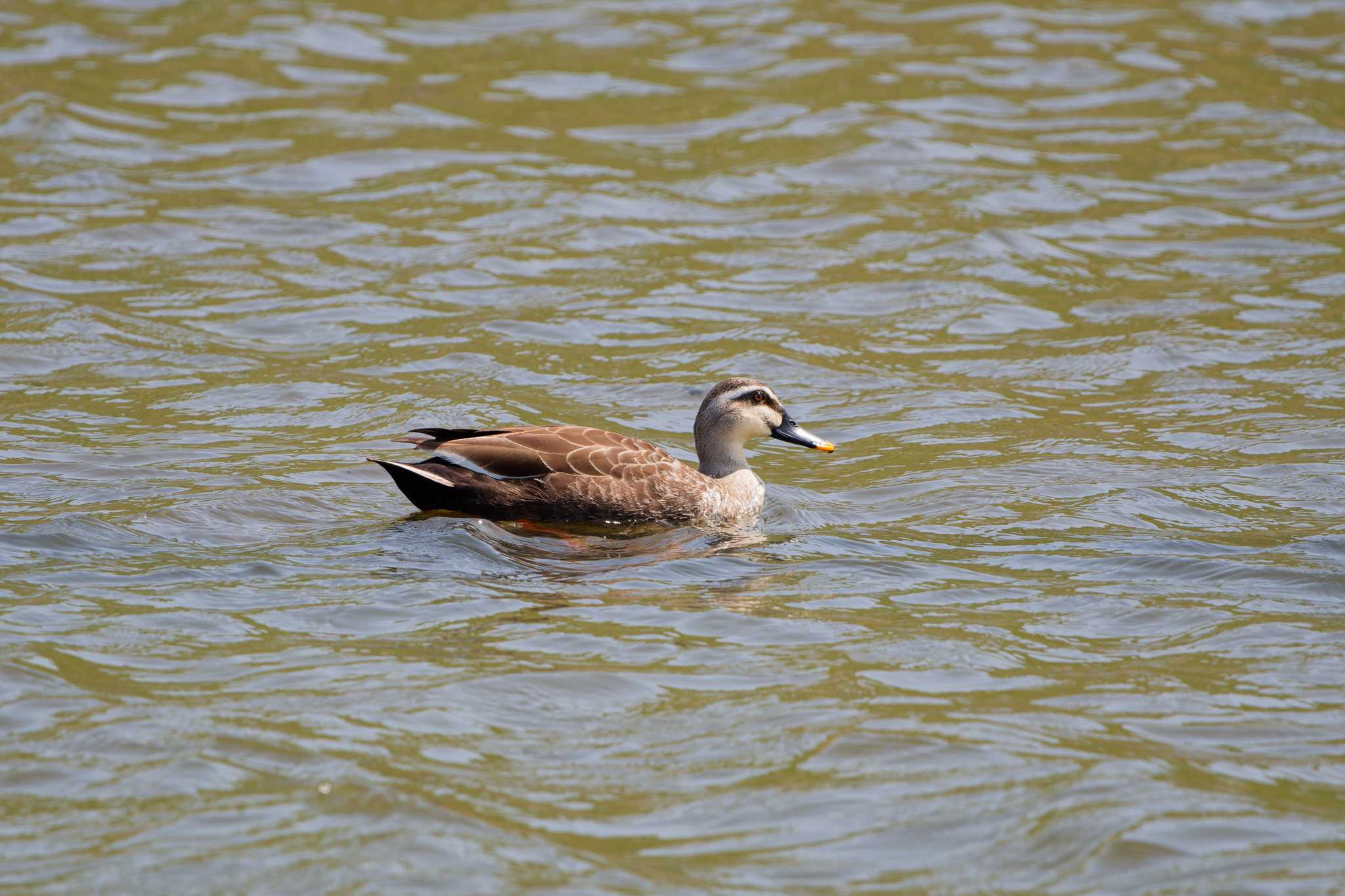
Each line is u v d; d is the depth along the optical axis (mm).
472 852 8133
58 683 9891
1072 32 31922
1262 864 8156
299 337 19266
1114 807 8695
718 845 8305
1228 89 29047
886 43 31219
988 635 11203
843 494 15047
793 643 10992
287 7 31875
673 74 29547
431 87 28453
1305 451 16062
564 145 26328
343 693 9914
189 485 14391
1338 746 9492
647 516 13938
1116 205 24484
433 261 21844
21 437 15711
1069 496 14758
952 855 8242
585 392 18062
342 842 8172
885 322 20438
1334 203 24484
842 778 9023
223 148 25516
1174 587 12234
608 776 9008
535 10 32469
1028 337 19969
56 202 23109
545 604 11656
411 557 12602
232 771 8859
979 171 25609
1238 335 19828
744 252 22625
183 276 20922
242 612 11242
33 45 29125
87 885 7762
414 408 17156
